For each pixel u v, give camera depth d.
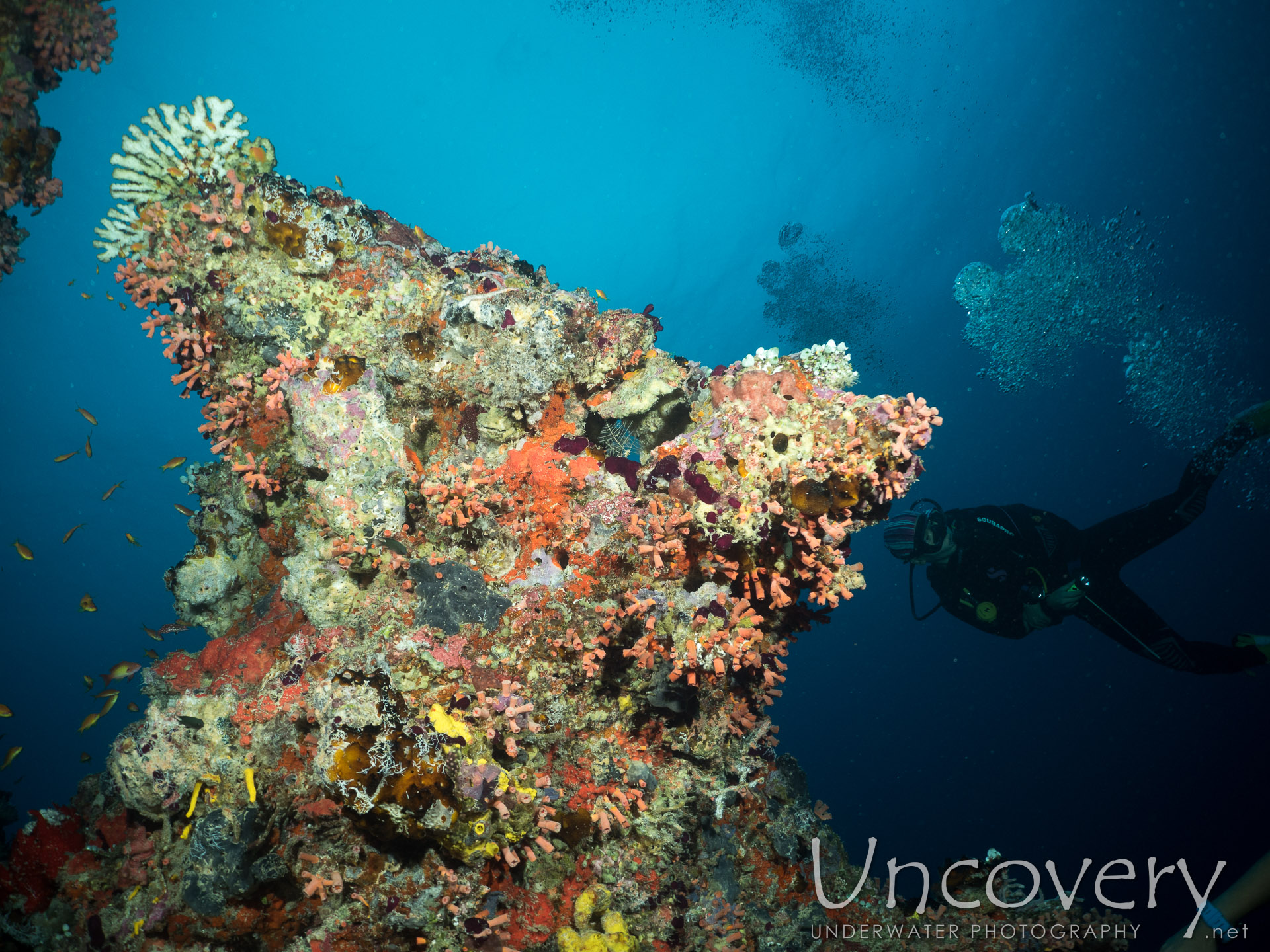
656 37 20.31
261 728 2.66
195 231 3.22
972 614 5.85
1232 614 34.88
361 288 3.20
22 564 18.98
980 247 27.06
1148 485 34.31
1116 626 5.75
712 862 3.12
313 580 2.82
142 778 2.70
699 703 3.02
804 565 3.03
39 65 3.90
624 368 3.26
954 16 22.66
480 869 2.58
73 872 2.90
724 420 2.87
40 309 16.97
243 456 3.24
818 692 34.88
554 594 2.77
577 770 2.78
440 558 2.91
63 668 19.86
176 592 3.45
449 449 3.25
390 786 2.36
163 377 18.66
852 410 2.83
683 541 2.85
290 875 2.56
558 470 2.99
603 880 2.76
